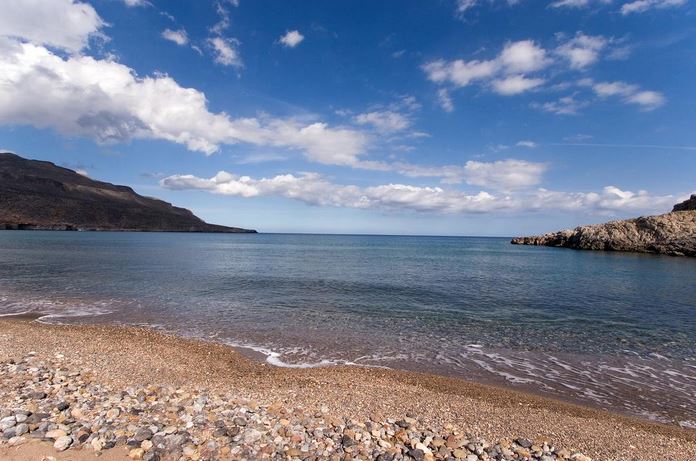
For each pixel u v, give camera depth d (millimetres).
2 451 6594
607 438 9484
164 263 56000
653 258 74375
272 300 28781
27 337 16594
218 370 14172
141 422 8211
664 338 19984
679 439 9852
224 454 7148
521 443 8719
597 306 28141
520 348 18172
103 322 21703
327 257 78062
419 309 26344
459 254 92000
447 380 14094
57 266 48125
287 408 10070
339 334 20062
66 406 8766
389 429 9008
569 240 111938
